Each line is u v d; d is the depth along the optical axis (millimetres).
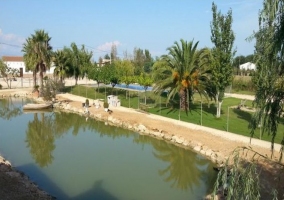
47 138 26547
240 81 57750
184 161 20000
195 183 16125
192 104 38375
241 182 5973
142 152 22297
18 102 47781
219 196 12852
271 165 14914
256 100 6887
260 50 6605
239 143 20609
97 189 15047
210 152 19906
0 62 65312
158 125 27922
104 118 33281
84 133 28812
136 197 14211
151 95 40000
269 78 6516
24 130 29609
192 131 25125
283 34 5953
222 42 27656
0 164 17203
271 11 5914
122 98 46156
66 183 15781
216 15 27469
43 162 19422
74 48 61875
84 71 63094
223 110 34656
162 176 17172
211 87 31219
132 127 28531
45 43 49781
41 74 50969
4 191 13703
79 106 40500
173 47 31281
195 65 30969
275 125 6863
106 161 19828
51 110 40344
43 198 13344
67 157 20672
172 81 31391
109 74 46406
